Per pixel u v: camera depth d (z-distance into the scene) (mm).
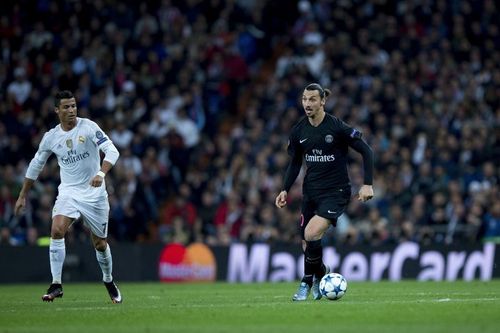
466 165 78188
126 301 39750
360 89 85000
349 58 88000
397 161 78062
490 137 81500
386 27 91438
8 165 68438
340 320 28453
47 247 63688
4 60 82000
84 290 52781
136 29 87188
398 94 85000
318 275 37812
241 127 86438
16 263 62438
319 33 91938
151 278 66188
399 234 70375
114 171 73500
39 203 68375
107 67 82688
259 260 67688
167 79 83500
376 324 27125
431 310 31547
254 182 75188
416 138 80250
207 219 73500
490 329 25188
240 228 72562
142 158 76812
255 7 93312
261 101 85500
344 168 36281
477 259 68062
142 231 71500
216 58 86812
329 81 86125
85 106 79250
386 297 40344
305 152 36406
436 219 71625
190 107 82000
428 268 67875
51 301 38500
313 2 94875
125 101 80562
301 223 37406
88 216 36438
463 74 89250
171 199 76812
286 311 31641
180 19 88500
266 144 79750
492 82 88250
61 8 85562
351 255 67188
